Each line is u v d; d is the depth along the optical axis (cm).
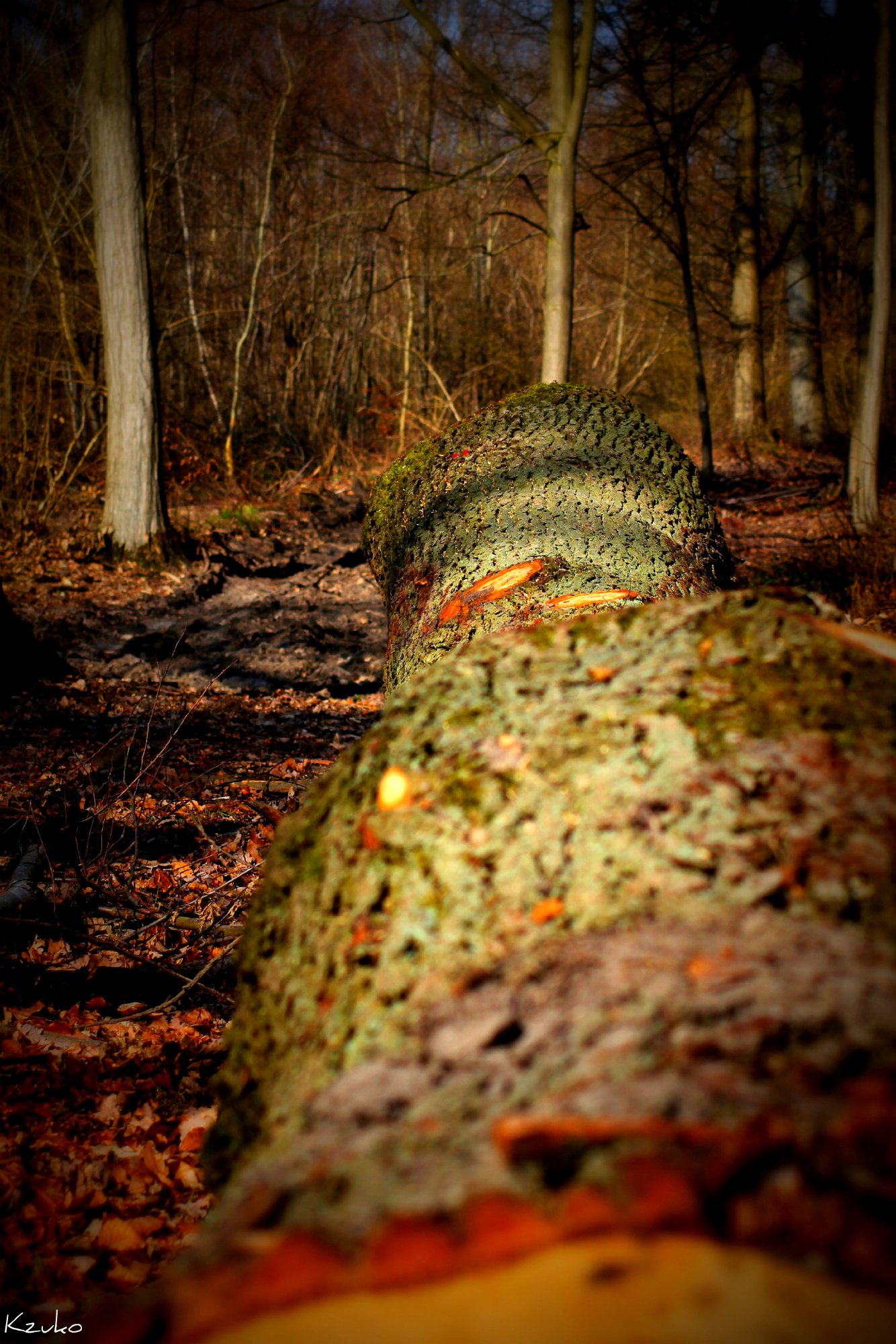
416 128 2009
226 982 310
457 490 406
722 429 1948
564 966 111
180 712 629
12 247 1342
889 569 753
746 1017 94
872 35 1006
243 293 1822
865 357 955
